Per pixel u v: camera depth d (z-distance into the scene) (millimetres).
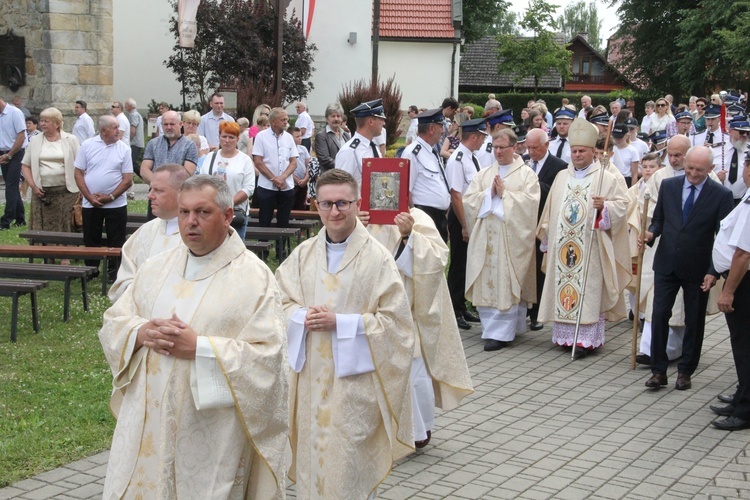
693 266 7527
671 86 43969
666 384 7879
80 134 17281
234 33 26500
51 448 5863
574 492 5523
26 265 9312
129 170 10641
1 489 5250
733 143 11328
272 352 3811
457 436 6527
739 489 5637
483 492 5480
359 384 4516
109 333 3852
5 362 7633
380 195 5625
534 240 9211
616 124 12242
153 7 30812
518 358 8859
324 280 4648
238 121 14859
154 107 29922
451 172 9703
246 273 3902
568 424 6867
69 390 6988
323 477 4508
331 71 32750
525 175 9289
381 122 7430
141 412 3793
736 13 36375
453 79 33969
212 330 3799
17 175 14438
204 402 3678
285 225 12359
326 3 32312
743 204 6551
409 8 34031
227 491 3764
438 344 6039
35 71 21594
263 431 3844
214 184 3863
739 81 38531
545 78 54250
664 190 7711
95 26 21766
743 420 6793
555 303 9102
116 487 3785
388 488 5496
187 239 3842
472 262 9242
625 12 44375
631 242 9922
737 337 6820
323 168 12453
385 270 4617
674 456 6219
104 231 12180
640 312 9891
